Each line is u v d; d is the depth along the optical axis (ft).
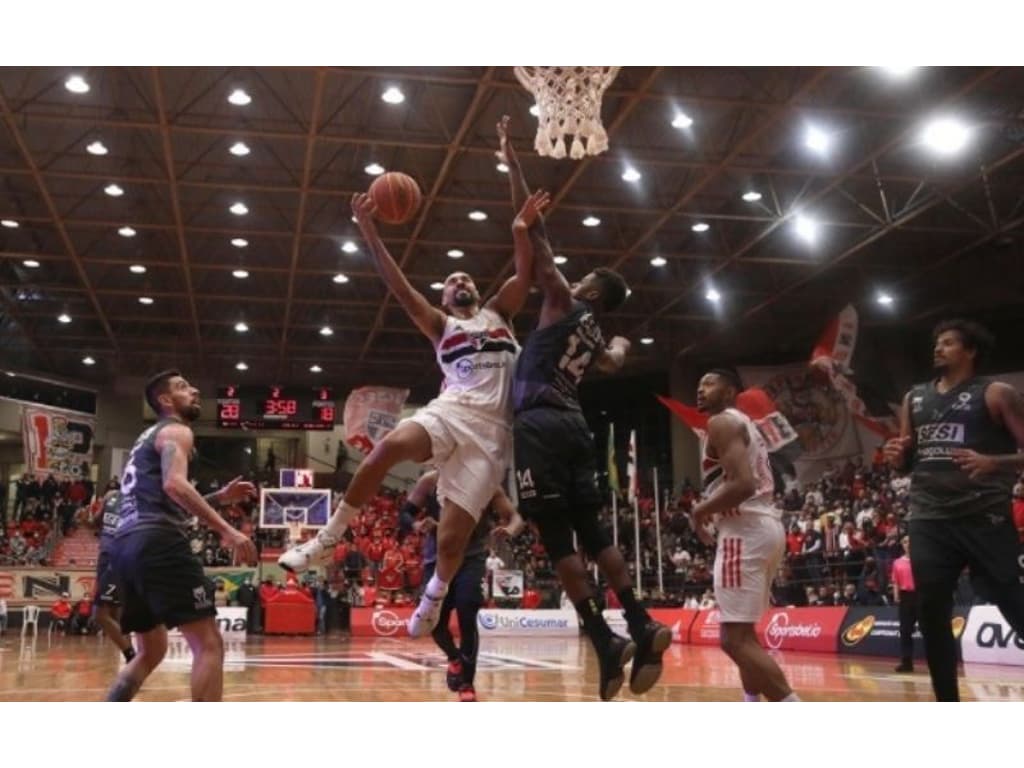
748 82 49.70
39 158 56.80
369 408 87.35
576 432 13.43
